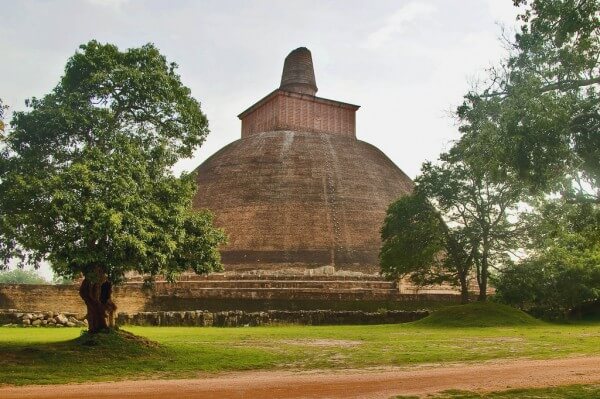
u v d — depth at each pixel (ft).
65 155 63.05
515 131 48.32
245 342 75.51
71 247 55.16
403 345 72.13
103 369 52.60
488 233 120.67
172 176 67.72
